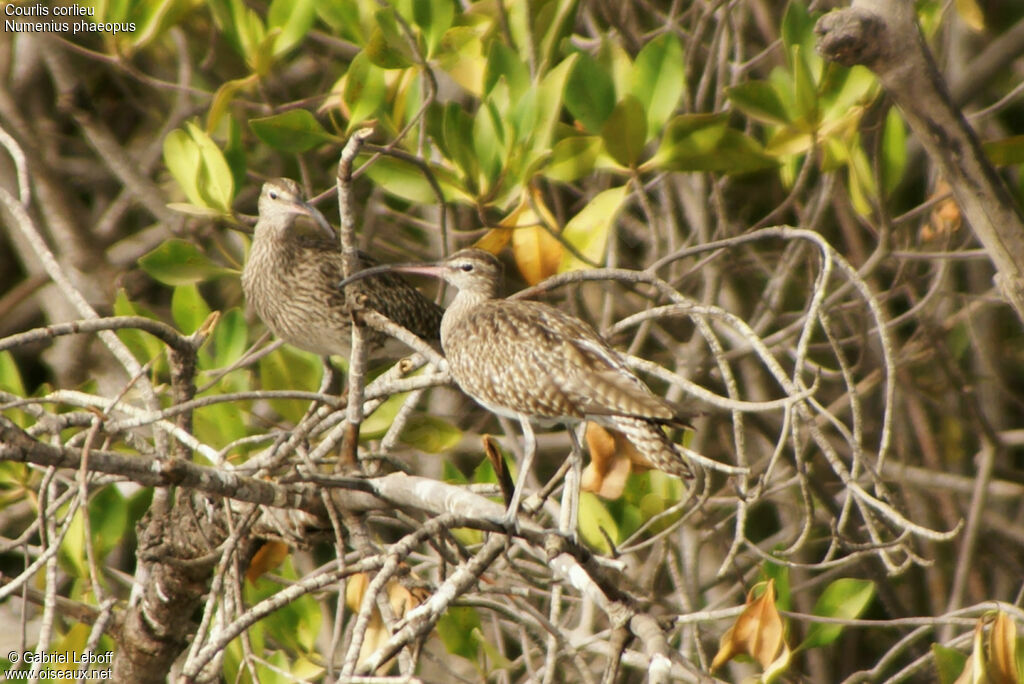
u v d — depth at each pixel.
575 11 13.16
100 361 16.19
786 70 13.69
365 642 10.39
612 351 11.02
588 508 12.97
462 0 13.94
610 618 9.09
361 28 12.87
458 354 11.72
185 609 11.41
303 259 14.19
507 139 11.67
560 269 11.94
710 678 9.56
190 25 17.02
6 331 18.42
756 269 17.88
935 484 16.62
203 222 16.52
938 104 9.35
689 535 14.55
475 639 11.83
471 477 17.27
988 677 10.15
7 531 16.48
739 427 10.13
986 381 17.55
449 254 13.78
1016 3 17.52
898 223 14.25
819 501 15.97
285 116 12.27
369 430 12.45
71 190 18.05
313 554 17.03
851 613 11.70
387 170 12.36
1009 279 9.73
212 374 12.49
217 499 10.85
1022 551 18.58
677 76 11.85
